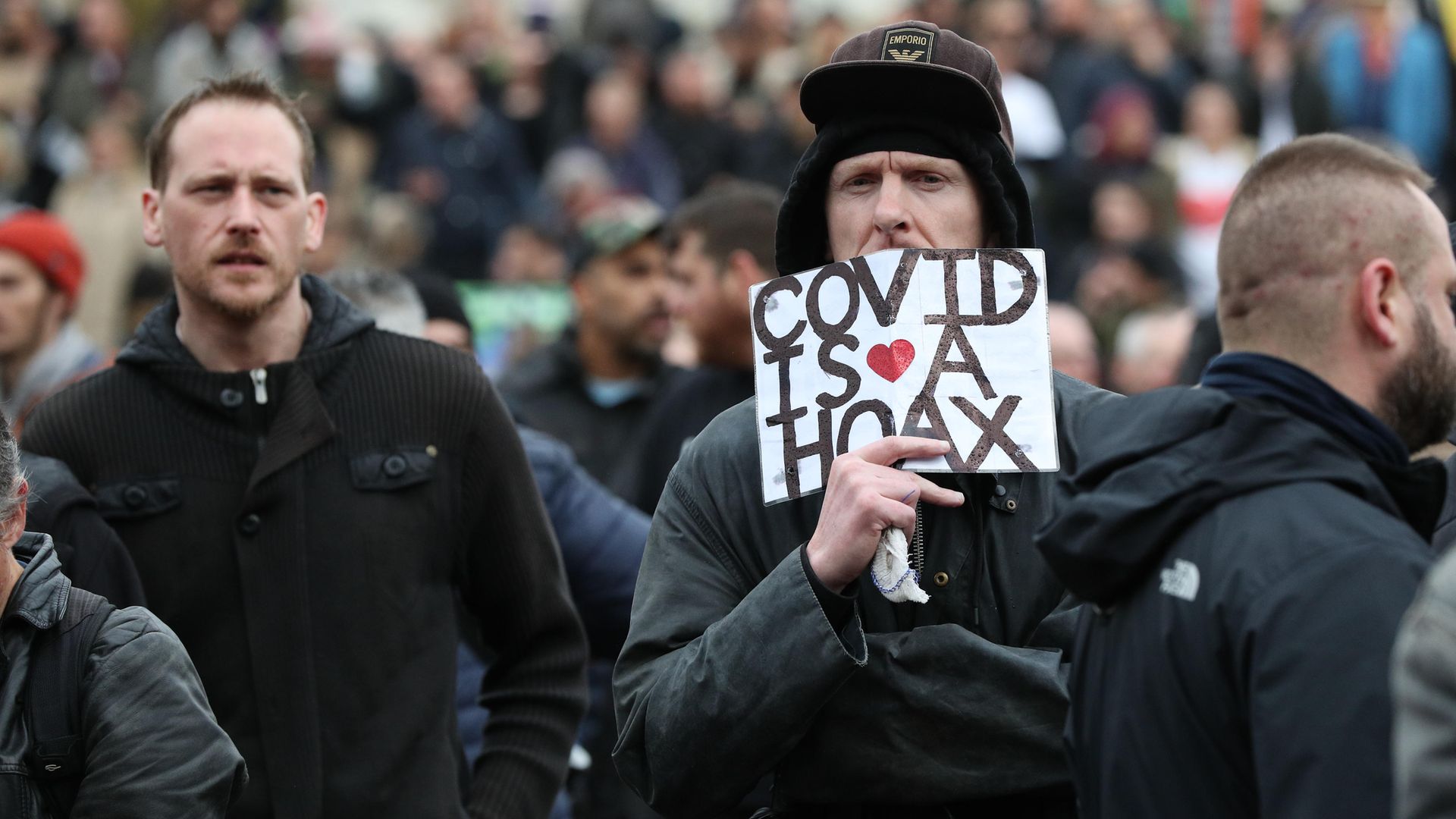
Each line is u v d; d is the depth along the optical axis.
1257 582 6.60
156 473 10.26
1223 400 7.04
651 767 8.29
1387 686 6.23
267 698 9.97
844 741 8.11
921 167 8.70
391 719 10.10
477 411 10.68
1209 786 6.72
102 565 9.90
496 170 37.66
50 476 10.02
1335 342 7.03
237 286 10.32
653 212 17.16
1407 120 35.94
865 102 8.70
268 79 10.94
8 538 8.36
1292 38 41.47
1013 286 8.40
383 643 10.15
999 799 8.20
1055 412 8.60
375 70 39.88
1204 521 6.88
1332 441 6.86
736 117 38.88
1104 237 33.88
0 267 16.22
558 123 39.69
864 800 8.11
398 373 10.57
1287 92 39.56
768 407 8.51
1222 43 44.41
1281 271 7.09
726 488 8.67
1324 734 6.26
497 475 10.72
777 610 7.91
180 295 10.58
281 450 10.19
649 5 44.28
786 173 37.69
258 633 10.03
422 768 10.12
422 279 15.59
